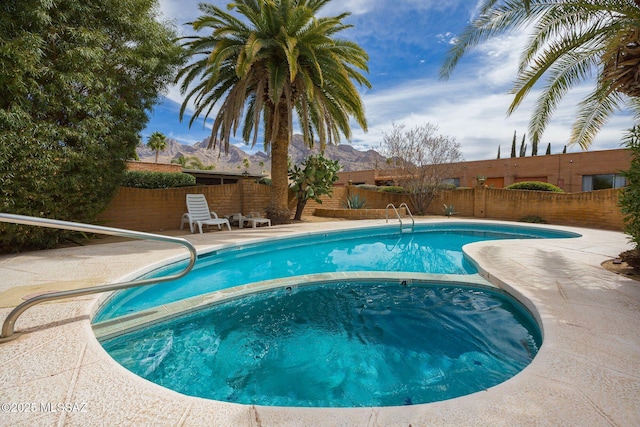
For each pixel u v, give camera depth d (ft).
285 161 31.86
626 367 5.49
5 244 15.11
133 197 25.79
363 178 87.76
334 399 6.22
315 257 19.44
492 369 7.13
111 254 14.93
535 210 37.50
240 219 29.76
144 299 11.43
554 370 5.40
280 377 7.00
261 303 10.80
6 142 13.05
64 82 14.75
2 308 8.01
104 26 17.28
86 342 6.34
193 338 8.73
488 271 12.46
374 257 19.54
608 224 30.30
